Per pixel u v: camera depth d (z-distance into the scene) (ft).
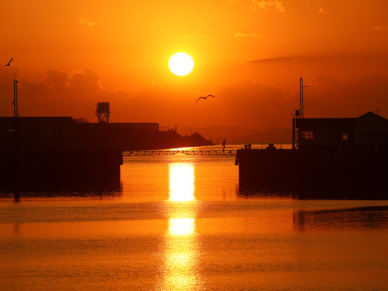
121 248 248.11
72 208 377.30
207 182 609.01
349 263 219.20
